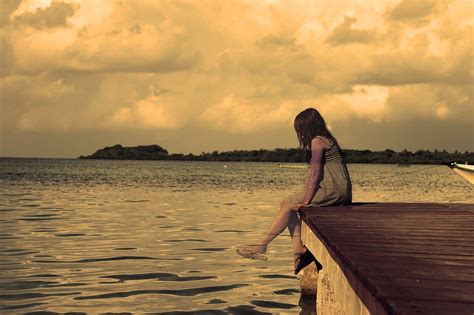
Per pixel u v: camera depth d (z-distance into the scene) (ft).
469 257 13.41
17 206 65.10
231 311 20.17
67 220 50.37
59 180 149.89
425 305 8.81
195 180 170.30
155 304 20.90
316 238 19.62
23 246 34.60
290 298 22.34
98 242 36.73
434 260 12.98
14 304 20.59
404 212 24.68
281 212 24.11
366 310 10.92
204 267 28.35
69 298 21.61
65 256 31.14
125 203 72.74
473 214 23.95
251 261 30.22
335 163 25.00
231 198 86.17
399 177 256.32
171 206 68.54
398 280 10.71
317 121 24.64
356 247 14.85
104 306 20.48
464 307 8.68
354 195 94.12
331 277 16.02
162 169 359.05
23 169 286.87
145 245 35.65
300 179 192.95
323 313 19.17
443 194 102.78
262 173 293.43
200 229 44.62
